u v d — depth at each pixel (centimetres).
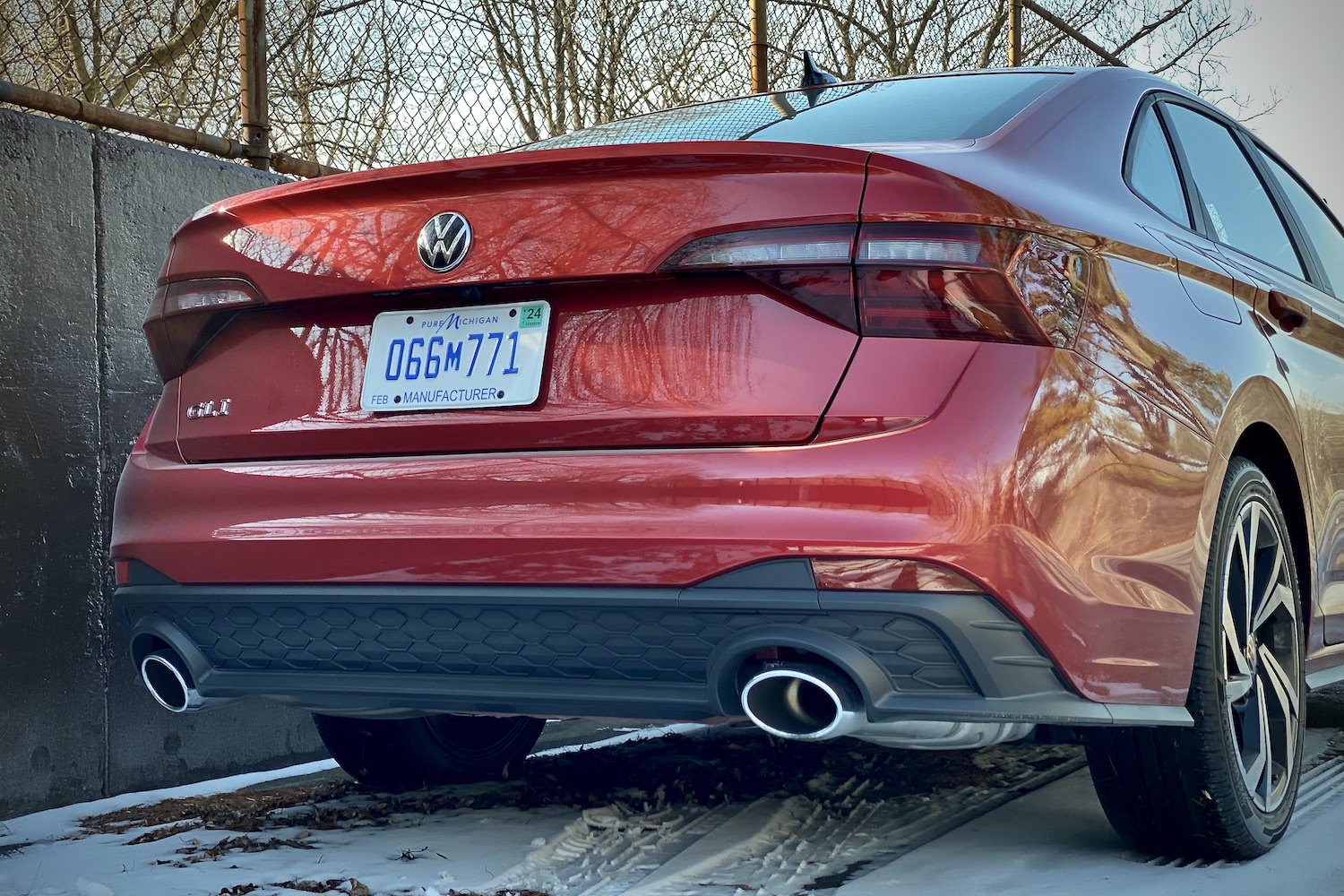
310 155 414
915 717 184
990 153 217
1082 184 231
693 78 546
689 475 188
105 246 313
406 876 231
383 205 220
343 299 223
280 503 218
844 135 240
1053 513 186
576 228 204
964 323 186
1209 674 223
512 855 246
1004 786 301
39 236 298
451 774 308
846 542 179
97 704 306
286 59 410
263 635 220
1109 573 196
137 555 231
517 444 204
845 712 184
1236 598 242
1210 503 226
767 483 184
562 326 206
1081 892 211
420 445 212
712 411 192
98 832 273
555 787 309
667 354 198
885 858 239
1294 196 348
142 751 316
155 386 324
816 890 219
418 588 202
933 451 180
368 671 214
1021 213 194
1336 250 370
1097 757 227
